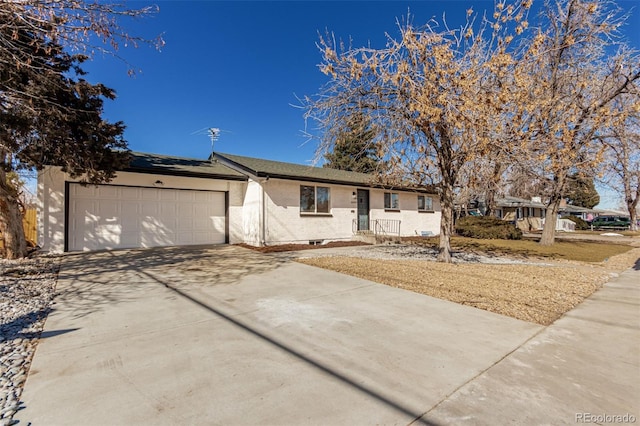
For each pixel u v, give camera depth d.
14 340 3.57
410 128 7.79
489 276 7.45
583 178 9.98
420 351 3.44
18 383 2.70
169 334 3.80
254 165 13.44
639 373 3.03
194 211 12.43
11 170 7.57
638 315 4.78
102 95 8.08
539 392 2.68
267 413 2.35
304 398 2.54
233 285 6.23
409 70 6.96
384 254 11.14
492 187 7.77
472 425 2.25
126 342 3.56
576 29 9.89
